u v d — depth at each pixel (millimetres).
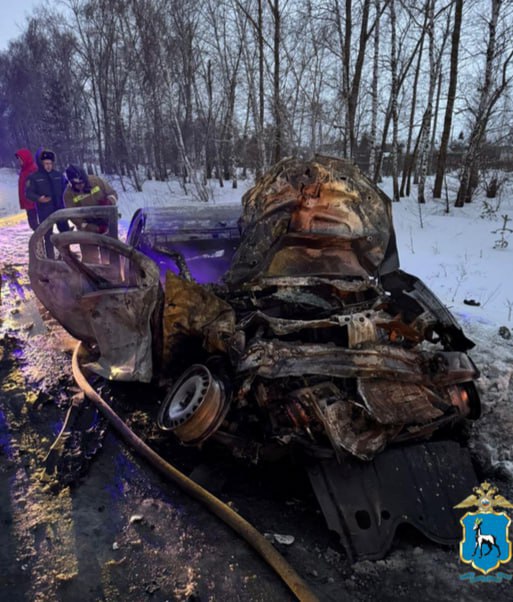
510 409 3803
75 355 4457
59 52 36812
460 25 15422
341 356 2912
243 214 4090
